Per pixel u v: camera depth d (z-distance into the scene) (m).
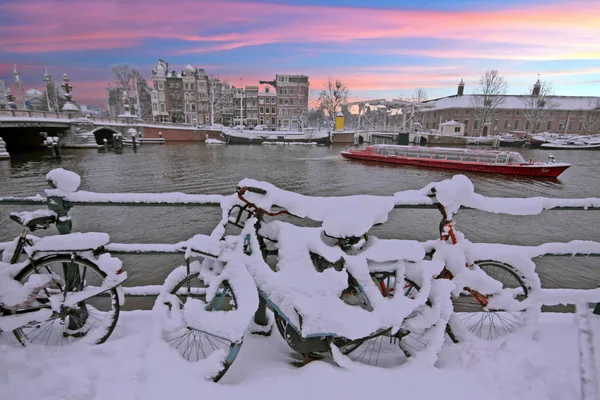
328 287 2.28
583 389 2.10
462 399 2.08
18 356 2.27
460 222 13.82
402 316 2.29
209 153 41.78
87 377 2.16
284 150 48.78
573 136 67.06
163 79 75.38
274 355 2.44
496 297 2.60
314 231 2.46
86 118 43.84
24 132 40.84
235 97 79.50
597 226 13.45
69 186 2.54
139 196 2.57
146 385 2.05
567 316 2.99
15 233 11.11
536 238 12.25
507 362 2.33
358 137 62.53
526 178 25.53
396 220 13.63
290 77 78.00
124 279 2.50
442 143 61.12
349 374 2.21
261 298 2.49
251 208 2.48
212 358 2.15
